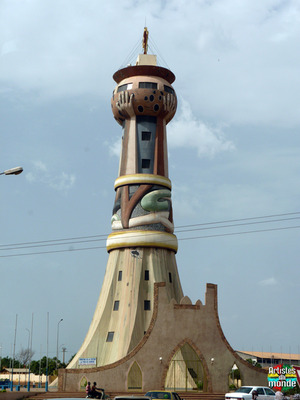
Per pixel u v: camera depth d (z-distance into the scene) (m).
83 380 68.31
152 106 92.56
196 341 71.12
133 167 91.88
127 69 94.56
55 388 84.44
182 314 71.56
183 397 66.75
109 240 91.19
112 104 95.88
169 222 91.38
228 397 51.19
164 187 92.56
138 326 83.25
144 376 68.81
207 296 73.12
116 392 67.81
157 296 71.50
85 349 83.88
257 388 52.44
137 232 88.75
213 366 70.88
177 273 91.38
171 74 96.06
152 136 93.75
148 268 87.94
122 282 87.69
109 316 86.56
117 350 81.38
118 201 92.25
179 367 83.38
